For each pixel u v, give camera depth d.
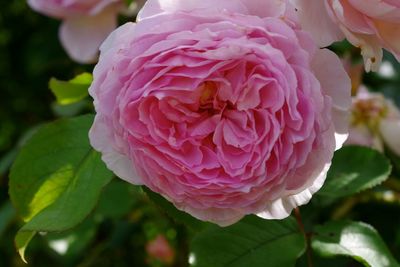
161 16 0.42
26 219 0.50
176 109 0.43
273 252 0.48
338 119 0.44
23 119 1.09
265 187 0.43
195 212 0.43
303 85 0.42
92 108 0.68
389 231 0.62
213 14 0.42
